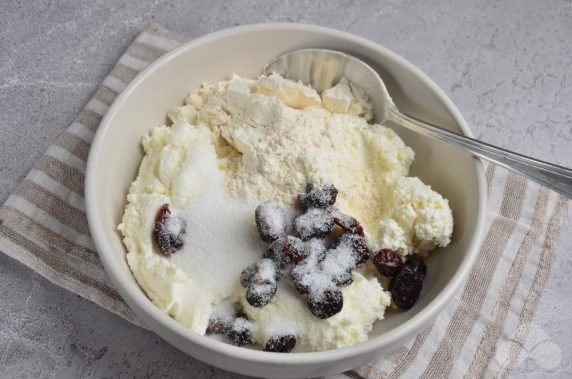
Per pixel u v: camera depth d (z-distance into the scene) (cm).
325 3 50
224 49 42
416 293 38
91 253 41
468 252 36
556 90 48
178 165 39
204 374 40
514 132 46
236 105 41
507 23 50
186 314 36
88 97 46
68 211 42
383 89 41
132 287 35
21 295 41
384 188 40
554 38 49
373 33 49
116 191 39
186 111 42
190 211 38
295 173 39
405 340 35
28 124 45
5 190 44
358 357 34
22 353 40
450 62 48
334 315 36
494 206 44
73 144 43
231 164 40
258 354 33
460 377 40
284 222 37
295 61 43
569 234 44
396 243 38
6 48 47
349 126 41
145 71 40
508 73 48
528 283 42
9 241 41
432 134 40
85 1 49
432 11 50
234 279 37
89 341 40
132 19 49
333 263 36
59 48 48
